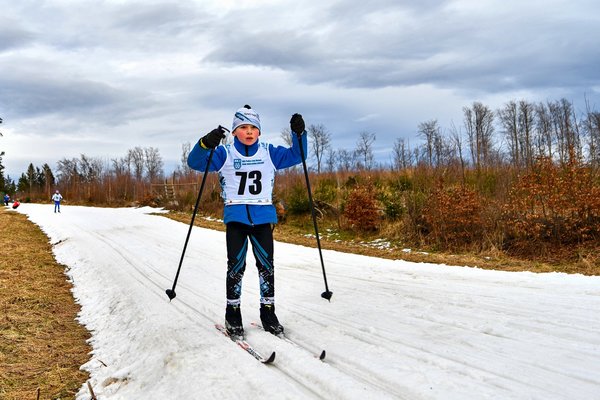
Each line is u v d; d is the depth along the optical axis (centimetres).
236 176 384
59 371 388
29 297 645
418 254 1038
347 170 2212
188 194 2627
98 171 6197
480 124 3297
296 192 1742
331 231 1485
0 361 409
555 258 886
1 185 5531
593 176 977
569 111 2277
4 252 1046
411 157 1792
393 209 1377
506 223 1041
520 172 1109
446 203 1125
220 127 356
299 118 376
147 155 7756
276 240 1313
